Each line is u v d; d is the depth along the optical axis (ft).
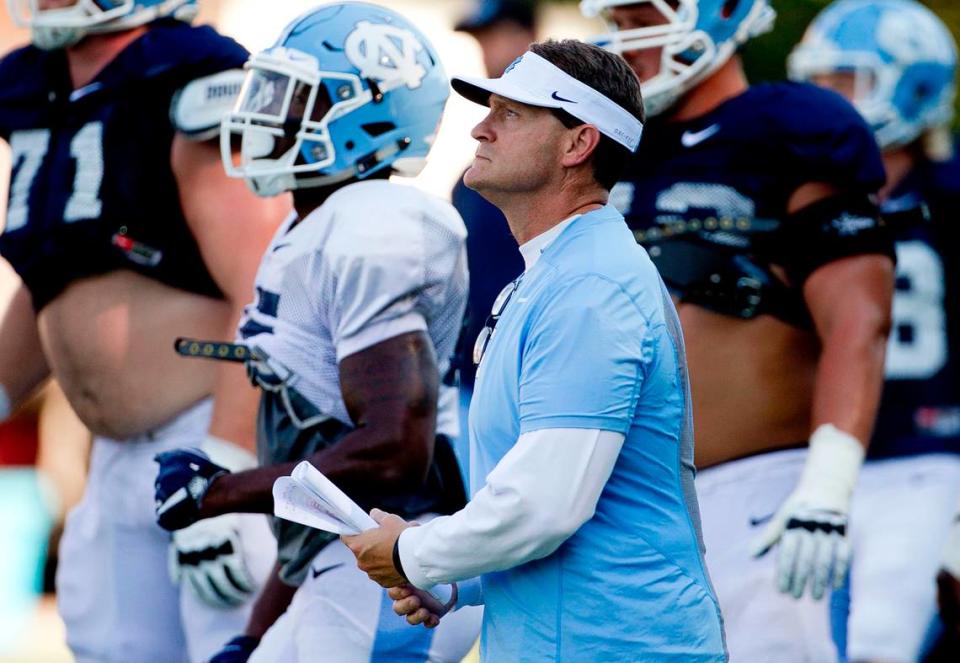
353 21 43.29
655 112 53.52
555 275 33.04
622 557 32.68
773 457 53.57
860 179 52.65
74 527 55.26
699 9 51.78
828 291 52.54
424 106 43.86
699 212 52.95
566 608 32.68
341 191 42.86
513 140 34.06
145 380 52.65
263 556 49.78
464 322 43.91
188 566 49.37
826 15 67.26
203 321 52.19
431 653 42.22
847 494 51.80
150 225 51.85
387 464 40.40
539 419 31.96
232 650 46.24
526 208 34.40
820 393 52.49
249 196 51.21
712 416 53.42
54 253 52.75
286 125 42.75
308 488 34.35
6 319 56.08
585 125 33.73
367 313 41.06
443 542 32.58
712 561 53.62
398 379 40.75
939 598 61.00
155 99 51.60
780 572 51.62
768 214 52.70
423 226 42.04
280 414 43.01
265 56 42.70
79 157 52.54
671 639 32.65
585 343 32.04
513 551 32.09
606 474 32.04
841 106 53.26
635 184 53.78
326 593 42.45
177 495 41.83
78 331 52.80
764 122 52.70
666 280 53.16
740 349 53.06
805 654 53.01
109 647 53.88
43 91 53.42
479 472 34.01
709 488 53.72
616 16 53.31
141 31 52.60
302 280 42.16
